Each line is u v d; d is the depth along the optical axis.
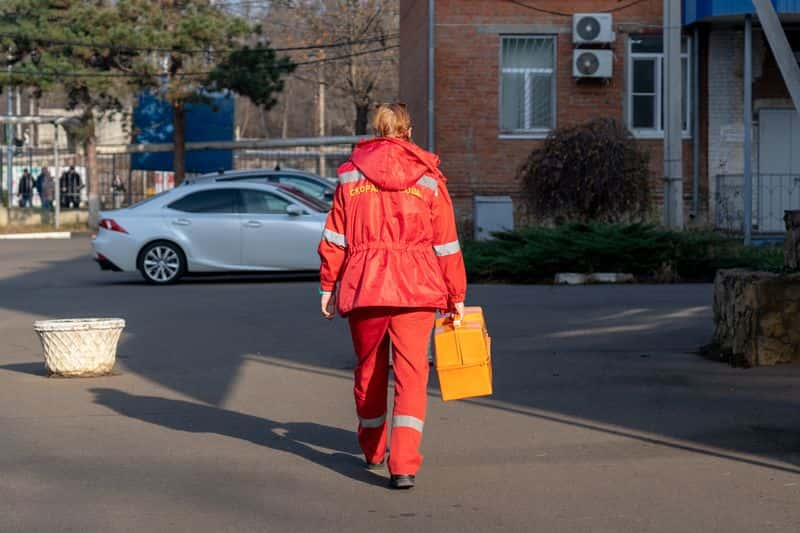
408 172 6.84
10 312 16.64
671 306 15.97
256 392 10.23
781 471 7.25
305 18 53.16
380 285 6.71
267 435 8.49
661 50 28.17
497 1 27.88
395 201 6.83
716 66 28.00
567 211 22.12
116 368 11.62
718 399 9.55
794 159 28.17
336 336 13.65
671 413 9.04
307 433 8.55
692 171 28.27
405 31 32.88
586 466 7.43
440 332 7.12
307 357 12.12
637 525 6.12
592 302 16.66
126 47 42.94
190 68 44.78
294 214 20.75
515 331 13.68
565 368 11.11
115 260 20.66
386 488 6.95
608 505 6.51
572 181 21.70
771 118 28.17
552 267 20.16
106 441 8.31
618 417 8.91
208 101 45.38
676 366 11.12
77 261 27.55
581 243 19.92
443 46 27.98
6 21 43.03
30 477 7.27
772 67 28.06
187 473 7.36
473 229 26.75
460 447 8.00
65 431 8.66
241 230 20.66
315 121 69.06
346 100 64.31
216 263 20.66
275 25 56.72
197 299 17.94
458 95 28.00
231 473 7.35
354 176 6.93
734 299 11.29
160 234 20.61
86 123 46.31
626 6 27.97
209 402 9.79
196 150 49.53
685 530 6.03
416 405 6.86
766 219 27.62
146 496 6.81
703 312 15.20
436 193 6.92
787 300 10.91
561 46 28.05
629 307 15.94
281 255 20.69
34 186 55.28
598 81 28.08
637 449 7.88
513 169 28.09
